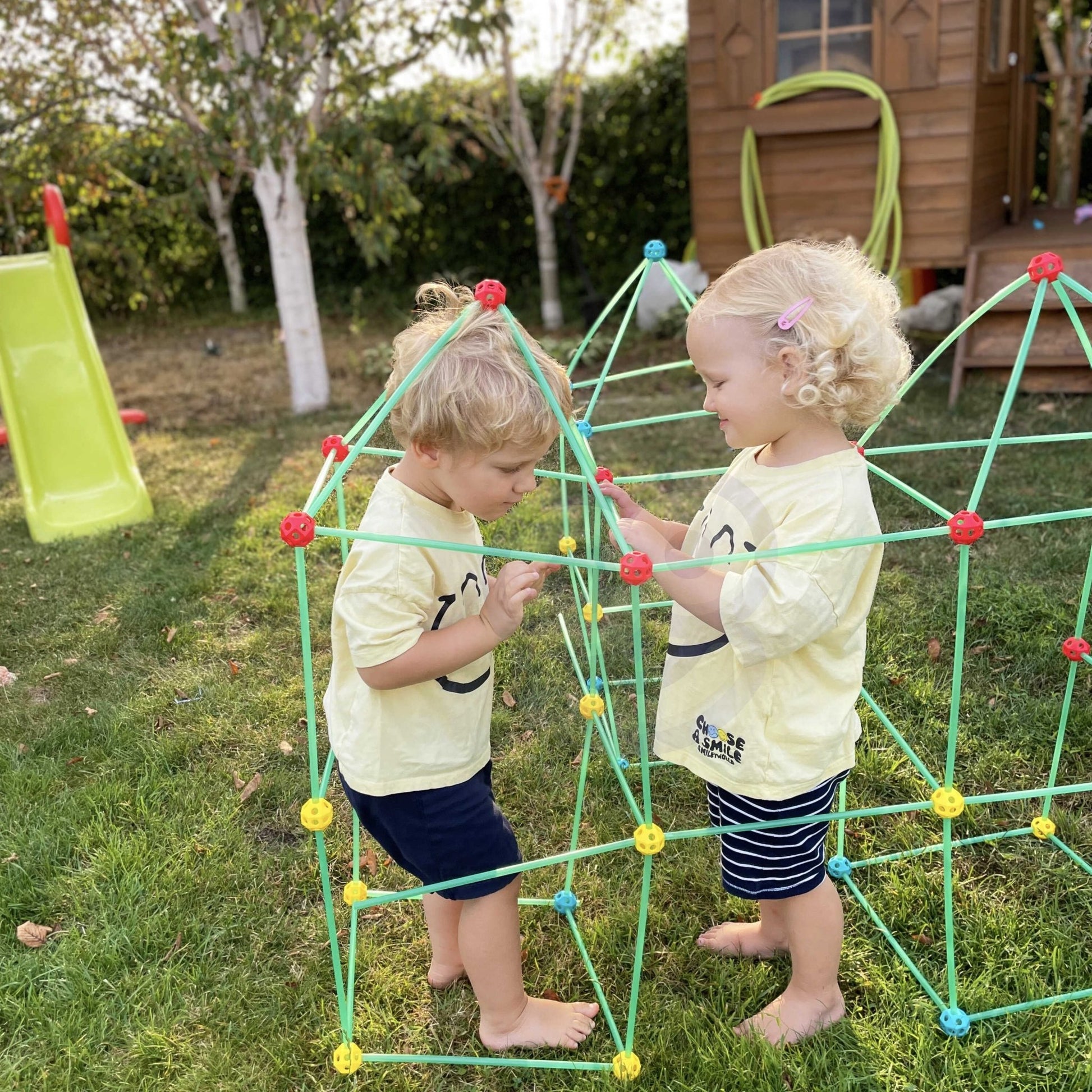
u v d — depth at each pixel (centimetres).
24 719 315
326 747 292
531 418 151
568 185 996
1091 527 384
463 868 176
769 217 635
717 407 166
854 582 162
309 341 670
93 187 782
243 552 427
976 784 257
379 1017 204
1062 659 301
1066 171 782
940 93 573
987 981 201
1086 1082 180
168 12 634
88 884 241
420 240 1118
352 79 598
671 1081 184
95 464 510
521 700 306
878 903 223
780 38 601
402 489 165
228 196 1118
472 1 586
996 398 548
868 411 166
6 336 533
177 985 212
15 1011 208
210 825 260
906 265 604
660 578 164
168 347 977
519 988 194
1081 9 820
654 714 293
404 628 157
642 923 174
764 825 172
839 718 172
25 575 421
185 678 332
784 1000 195
